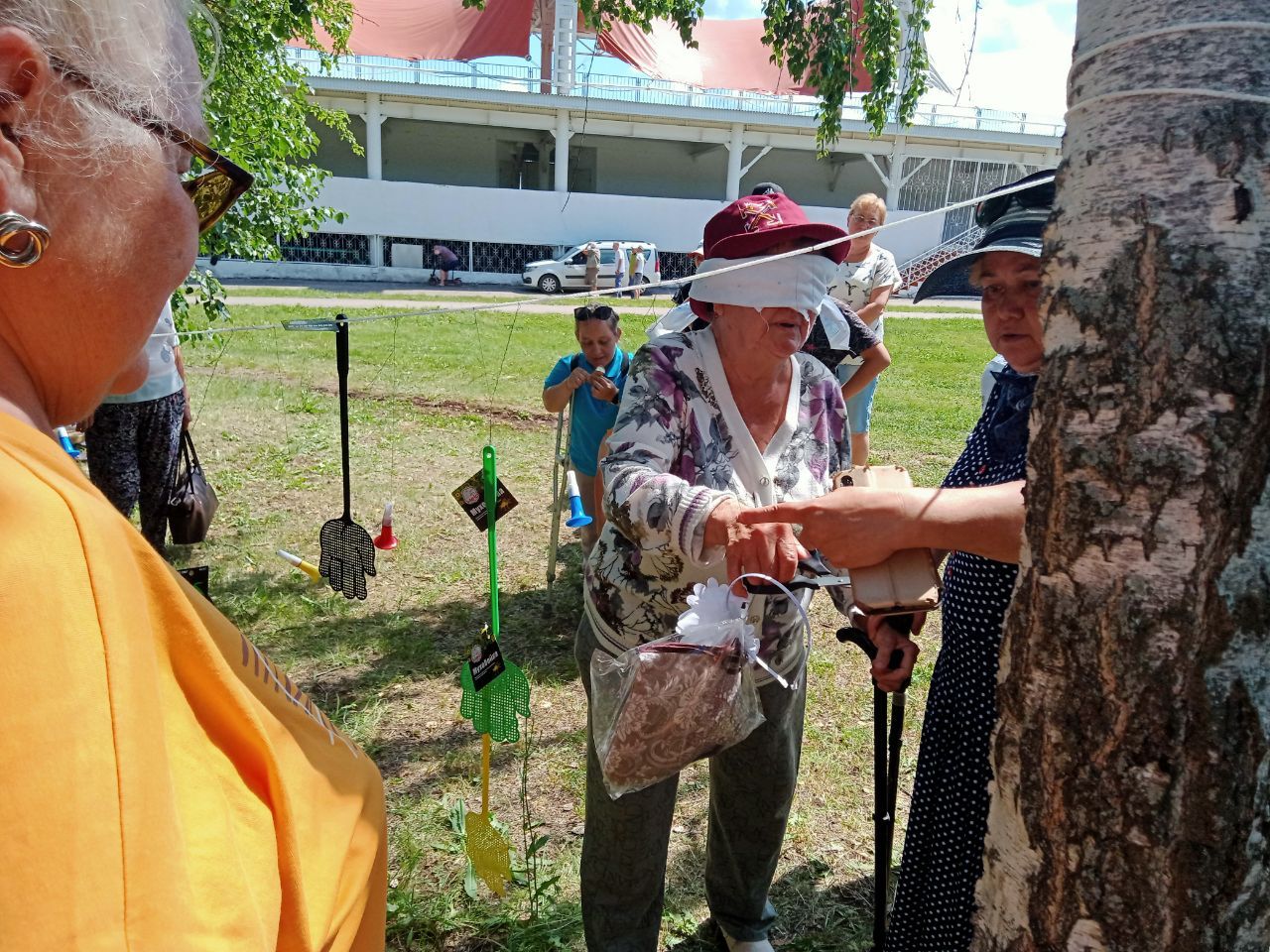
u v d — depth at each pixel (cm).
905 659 159
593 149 2988
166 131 72
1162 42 75
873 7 404
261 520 533
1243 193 74
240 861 68
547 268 2291
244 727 73
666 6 453
